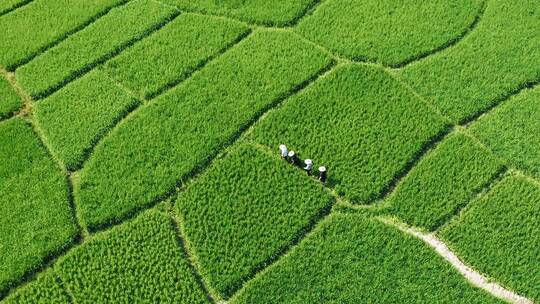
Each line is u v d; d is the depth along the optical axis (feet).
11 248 48.14
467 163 50.03
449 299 44.42
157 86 56.24
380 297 44.83
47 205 50.03
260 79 56.08
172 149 52.34
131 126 54.03
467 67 55.67
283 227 48.01
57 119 54.85
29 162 52.42
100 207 49.75
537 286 44.50
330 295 45.11
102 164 51.93
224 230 48.19
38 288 46.32
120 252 47.55
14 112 56.03
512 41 57.06
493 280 45.21
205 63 57.93
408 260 45.98
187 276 46.32
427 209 48.19
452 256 46.42
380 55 57.06
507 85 54.19
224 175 50.78
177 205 49.65
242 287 46.11
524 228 46.68
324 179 49.93
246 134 53.21
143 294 45.75
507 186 48.78
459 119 52.70
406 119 52.75
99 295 45.83
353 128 52.54
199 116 54.13
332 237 47.39
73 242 48.55
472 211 47.80
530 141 50.98
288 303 45.01
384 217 48.44
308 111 53.83
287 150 50.26
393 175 49.98
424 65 56.24
